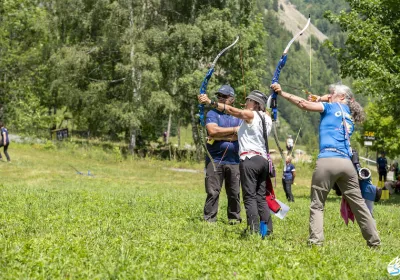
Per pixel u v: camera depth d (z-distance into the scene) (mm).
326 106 8641
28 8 60938
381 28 27328
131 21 49094
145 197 17109
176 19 51594
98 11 49531
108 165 42094
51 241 7738
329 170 8406
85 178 31969
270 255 7316
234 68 50875
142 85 48250
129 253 7016
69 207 13102
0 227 9664
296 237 9953
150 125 54719
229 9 50375
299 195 29938
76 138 57250
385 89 26969
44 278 5805
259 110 9570
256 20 54438
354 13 28250
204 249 7457
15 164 35562
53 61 50312
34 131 51156
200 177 39406
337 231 11383
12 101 57281
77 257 6695
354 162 8547
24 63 58656
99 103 50375
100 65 52375
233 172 11680
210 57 50938
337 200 26750
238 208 11898
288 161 9734
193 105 51219
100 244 7785
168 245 7609
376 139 55750
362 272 6633
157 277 5844
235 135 11430
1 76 59969
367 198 8688
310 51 9805
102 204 14148
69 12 51000
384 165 36812
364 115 8844
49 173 32531
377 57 27016
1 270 6059
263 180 9602
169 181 35500
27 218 10750
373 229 8617
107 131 56750
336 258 7273
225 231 9867
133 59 47406
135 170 40594
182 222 10891
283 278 6027
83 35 52188
